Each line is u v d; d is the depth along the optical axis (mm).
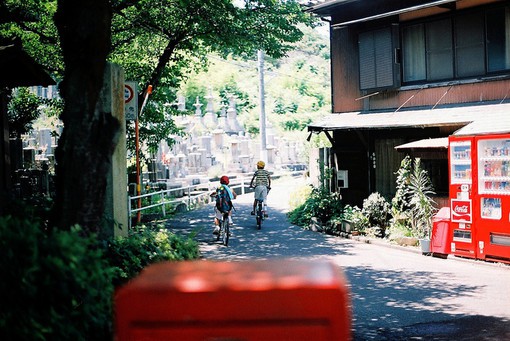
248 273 3406
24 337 4098
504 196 12789
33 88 38875
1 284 4145
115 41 22250
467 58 16719
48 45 20703
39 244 4492
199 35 20812
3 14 17328
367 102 19422
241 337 2992
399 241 15508
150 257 7680
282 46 21859
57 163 5781
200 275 3383
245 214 23359
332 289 3014
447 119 15906
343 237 17266
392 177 18141
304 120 66500
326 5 19438
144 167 28828
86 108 5723
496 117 14625
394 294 10203
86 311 4684
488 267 12750
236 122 56625
